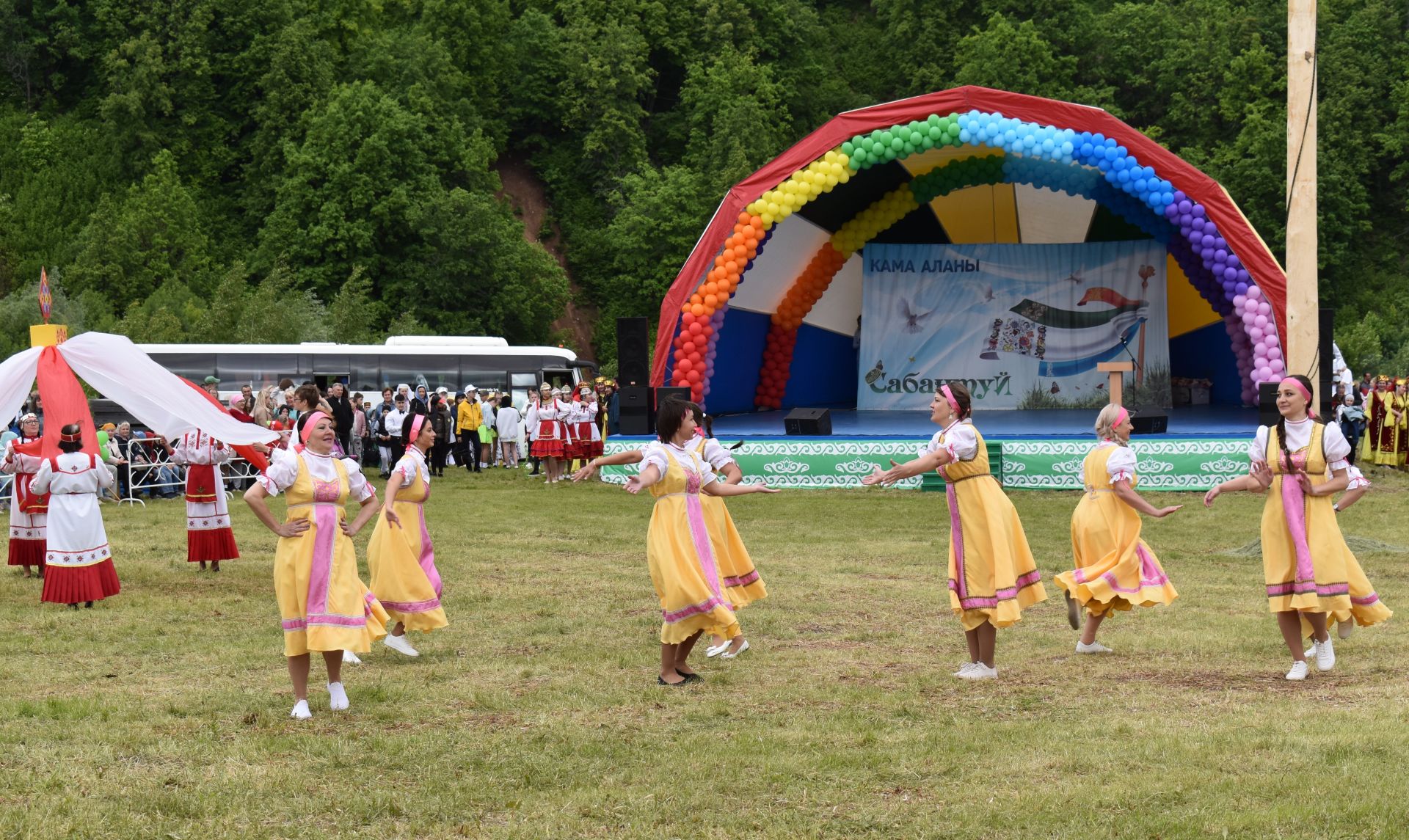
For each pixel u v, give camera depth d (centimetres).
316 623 816
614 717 815
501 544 1641
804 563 1483
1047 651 995
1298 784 637
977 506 893
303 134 6650
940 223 3250
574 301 6719
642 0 7688
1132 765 681
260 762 724
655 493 909
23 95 7144
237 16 7106
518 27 7681
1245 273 2295
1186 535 1717
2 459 1444
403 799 655
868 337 3141
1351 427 2762
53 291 4881
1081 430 2445
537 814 636
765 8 7738
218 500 1462
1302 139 1764
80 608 1234
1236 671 915
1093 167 2347
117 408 2841
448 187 6481
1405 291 6372
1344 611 875
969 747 727
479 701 856
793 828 607
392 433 2633
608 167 7062
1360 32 6850
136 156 6619
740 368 3103
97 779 691
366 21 7744
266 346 3356
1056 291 3088
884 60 7881
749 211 2406
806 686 890
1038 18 7219
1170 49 7006
